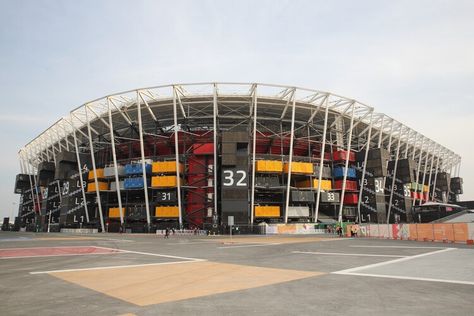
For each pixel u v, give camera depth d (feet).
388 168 255.50
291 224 179.73
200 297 26.71
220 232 173.88
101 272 40.57
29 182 357.82
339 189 218.59
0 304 24.44
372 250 71.67
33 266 46.83
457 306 23.35
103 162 241.35
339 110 219.00
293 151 222.69
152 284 32.48
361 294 27.43
